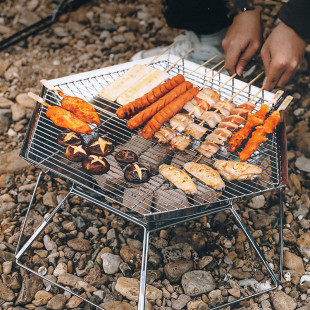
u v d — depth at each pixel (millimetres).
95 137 1302
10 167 1475
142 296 1201
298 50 1338
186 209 1154
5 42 1858
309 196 1465
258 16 1423
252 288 1290
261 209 1432
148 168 1287
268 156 1298
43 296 1258
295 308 1258
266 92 1388
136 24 2000
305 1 1284
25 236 1350
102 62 1831
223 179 1268
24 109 1620
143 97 1337
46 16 2027
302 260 1343
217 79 1449
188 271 1294
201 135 1308
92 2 2123
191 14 1609
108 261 1299
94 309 1246
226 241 1354
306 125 1609
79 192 1279
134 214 1255
